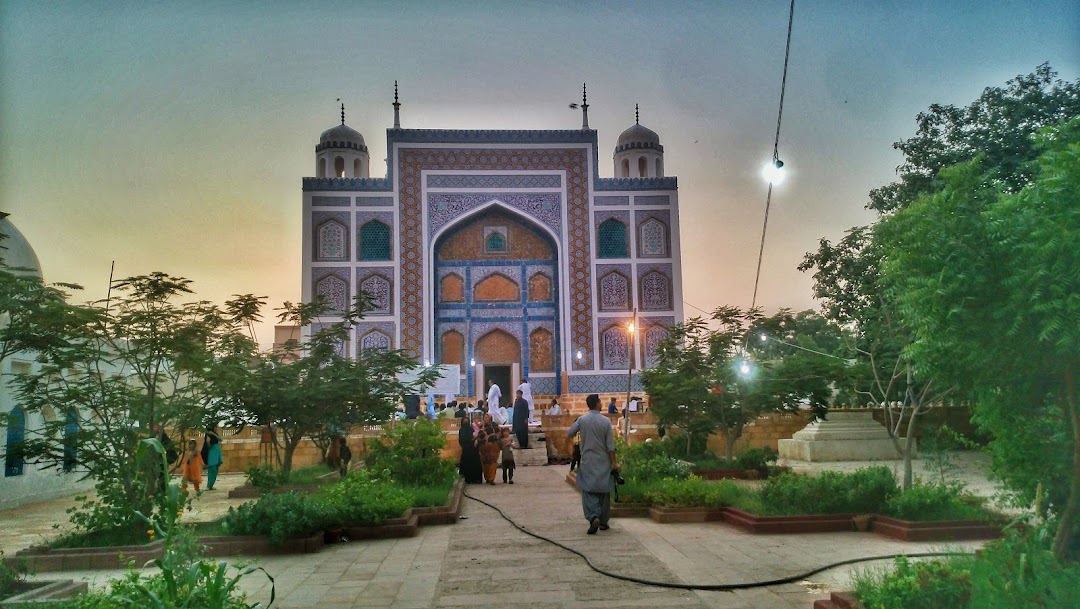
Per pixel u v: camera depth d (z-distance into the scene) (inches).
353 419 393.4
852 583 139.8
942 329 121.3
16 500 342.3
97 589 169.3
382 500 237.9
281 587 164.1
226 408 367.6
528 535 226.2
